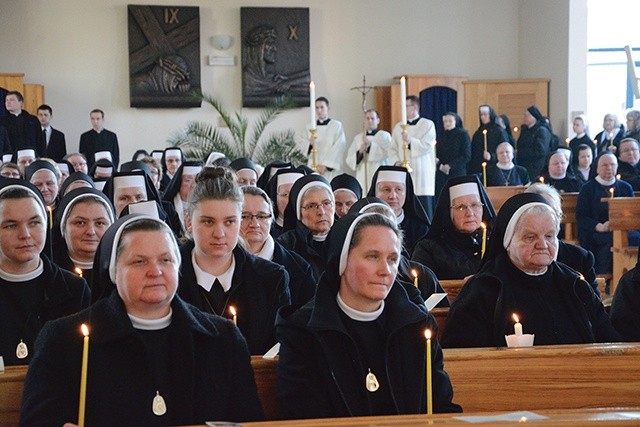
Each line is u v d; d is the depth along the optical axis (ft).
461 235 22.77
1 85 63.21
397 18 69.15
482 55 69.72
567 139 59.77
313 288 17.93
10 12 65.00
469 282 16.71
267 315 15.08
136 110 66.74
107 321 11.03
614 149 54.24
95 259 11.99
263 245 18.10
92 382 10.93
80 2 65.77
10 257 14.79
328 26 68.64
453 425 8.88
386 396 12.03
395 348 12.21
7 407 11.87
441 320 17.66
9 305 14.84
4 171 34.76
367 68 69.05
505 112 66.54
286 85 67.56
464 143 58.75
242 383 11.56
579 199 40.34
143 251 11.11
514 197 16.51
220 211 14.69
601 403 13.48
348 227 12.10
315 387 12.02
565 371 13.41
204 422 11.23
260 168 36.78
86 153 62.85
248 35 66.95
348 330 12.21
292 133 66.64
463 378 13.21
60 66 65.72
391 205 26.63
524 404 13.34
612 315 17.78
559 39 64.39
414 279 18.24
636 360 13.56
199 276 15.02
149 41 66.18
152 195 26.32
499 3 69.82
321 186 21.52
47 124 61.41
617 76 65.62
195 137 66.69
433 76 66.33
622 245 35.78
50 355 10.94
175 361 11.27
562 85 64.23
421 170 56.70
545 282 16.42
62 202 18.63
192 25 66.54
